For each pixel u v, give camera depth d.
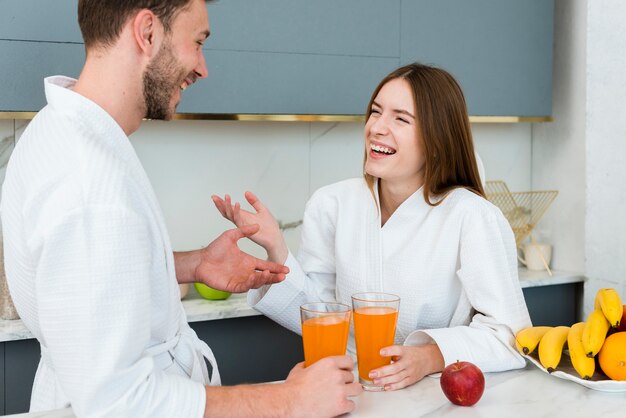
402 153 1.47
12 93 1.94
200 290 2.27
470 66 2.55
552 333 1.24
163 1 1.05
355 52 2.36
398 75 1.50
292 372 1.10
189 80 1.15
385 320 1.15
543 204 2.92
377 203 1.57
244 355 2.22
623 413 1.04
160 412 0.94
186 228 2.47
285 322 1.51
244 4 2.19
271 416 0.98
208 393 0.98
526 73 2.65
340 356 1.06
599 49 2.61
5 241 1.05
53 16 1.97
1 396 1.92
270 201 2.58
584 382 1.14
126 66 1.06
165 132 2.41
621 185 2.54
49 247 0.89
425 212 1.52
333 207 1.65
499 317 1.34
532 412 1.04
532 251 2.80
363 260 1.56
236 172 2.53
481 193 1.57
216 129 2.48
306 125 2.62
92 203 0.91
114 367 0.90
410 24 2.44
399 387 1.15
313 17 2.29
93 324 0.89
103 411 0.90
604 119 2.61
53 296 0.90
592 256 2.68
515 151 2.99
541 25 2.66
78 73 2.01
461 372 1.06
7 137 2.22
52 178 0.93
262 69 2.23
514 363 1.26
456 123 1.51
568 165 2.79
